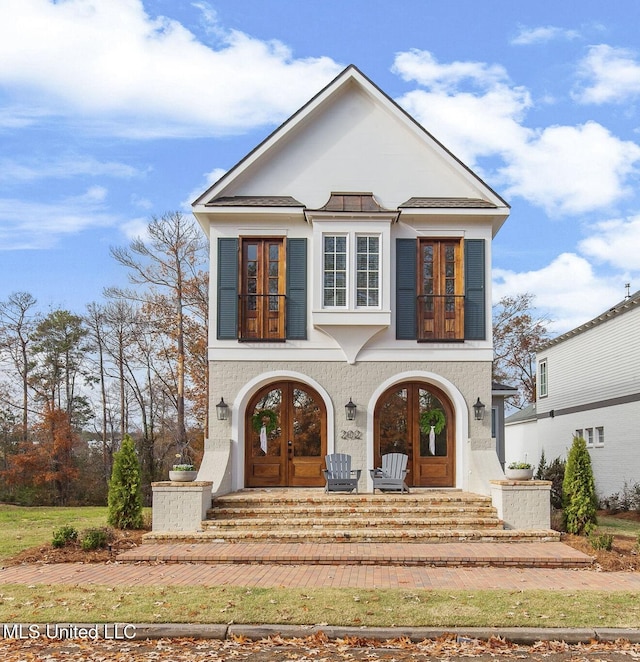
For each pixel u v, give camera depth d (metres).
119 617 8.38
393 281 16.69
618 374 22.98
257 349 16.52
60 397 40.41
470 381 16.45
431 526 13.61
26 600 9.18
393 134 17.22
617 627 8.15
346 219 16.36
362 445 16.31
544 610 8.67
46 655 7.47
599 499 24.06
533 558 11.53
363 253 16.39
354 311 16.17
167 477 39.03
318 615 8.44
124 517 14.46
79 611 8.62
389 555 11.66
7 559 12.09
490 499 14.59
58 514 18.88
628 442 22.14
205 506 14.12
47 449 36.25
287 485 16.77
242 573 10.82
